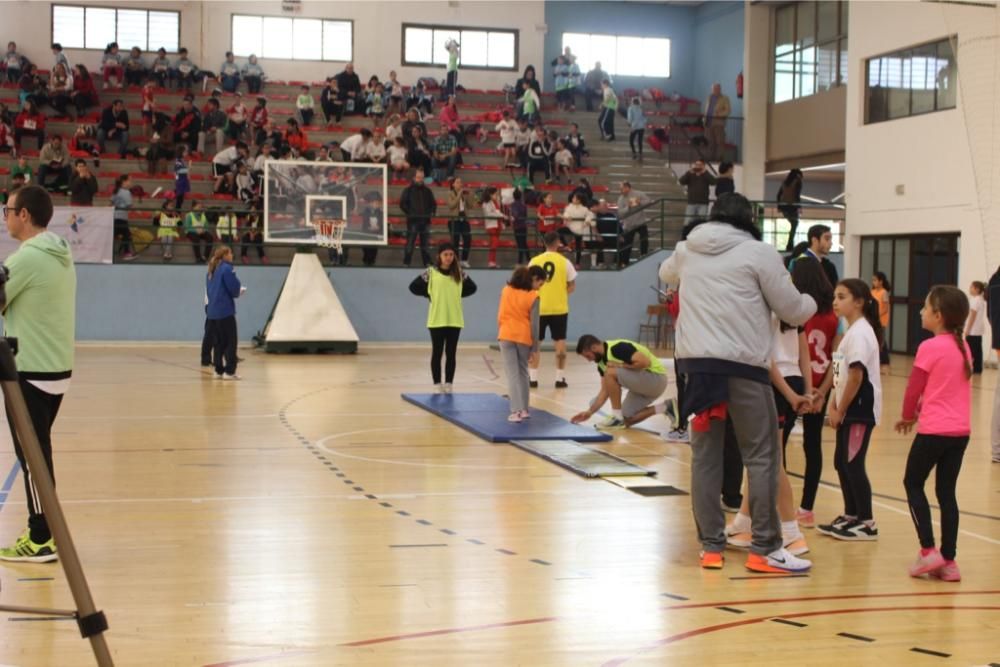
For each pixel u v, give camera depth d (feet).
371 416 35.01
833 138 78.02
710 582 16.84
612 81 96.32
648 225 76.48
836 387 19.86
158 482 23.91
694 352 17.33
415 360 56.65
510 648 13.56
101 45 84.89
